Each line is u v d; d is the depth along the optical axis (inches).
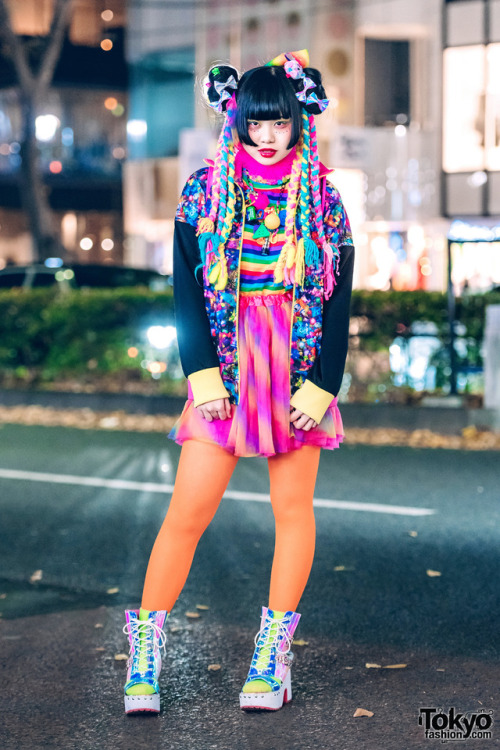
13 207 1599.4
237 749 133.1
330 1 1084.5
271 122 140.3
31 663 168.6
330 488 320.2
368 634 180.5
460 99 1069.8
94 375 554.9
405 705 147.4
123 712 146.9
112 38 1573.6
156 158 1253.1
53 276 754.2
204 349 142.7
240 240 143.3
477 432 422.0
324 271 144.1
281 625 146.2
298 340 143.0
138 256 1288.1
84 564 235.3
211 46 1155.3
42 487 330.0
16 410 528.1
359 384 484.7
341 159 879.1
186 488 145.8
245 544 249.0
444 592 206.1
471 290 473.7
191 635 181.6
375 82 1103.0
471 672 160.7
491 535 255.6
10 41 1064.2
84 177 1589.6
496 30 1048.2
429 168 1090.7
